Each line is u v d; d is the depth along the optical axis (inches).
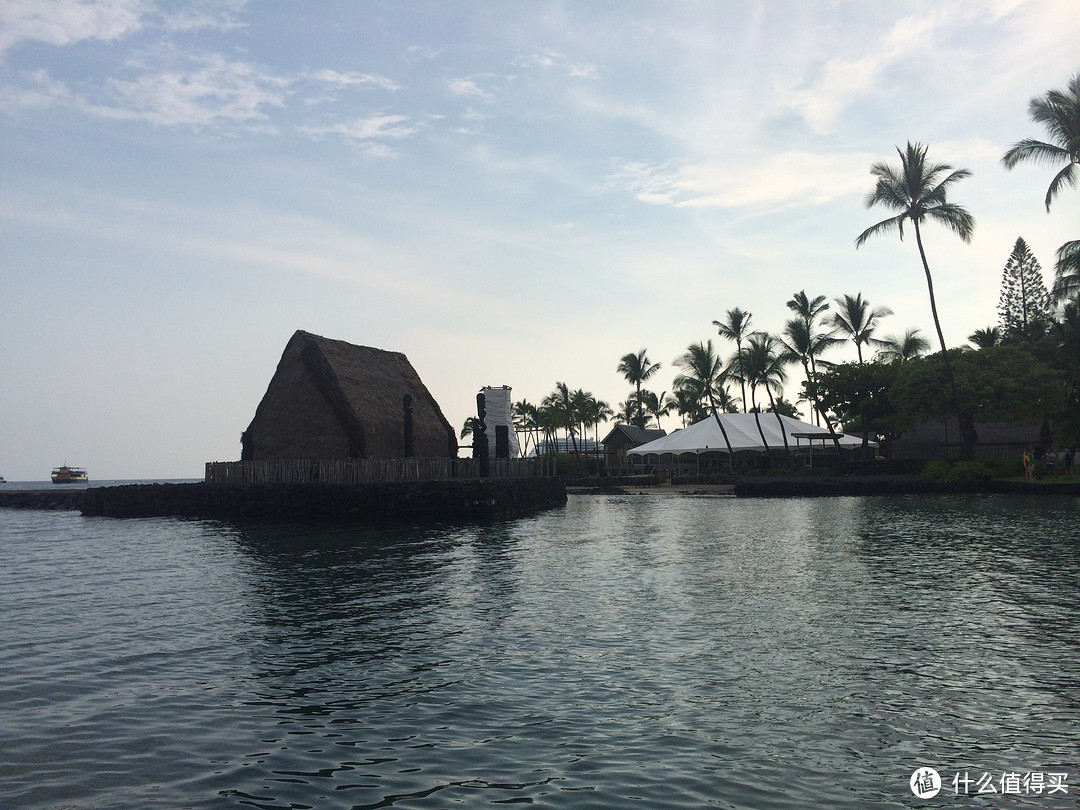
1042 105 1910.7
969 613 542.0
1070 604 569.0
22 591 698.8
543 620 535.2
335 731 321.4
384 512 1480.1
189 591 674.8
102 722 334.6
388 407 1893.5
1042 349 2466.8
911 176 2121.1
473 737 313.3
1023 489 1914.4
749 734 314.7
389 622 532.1
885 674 395.5
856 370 2669.8
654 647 454.9
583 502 2247.8
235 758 294.0
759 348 2748.5
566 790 263.9
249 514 1590.8
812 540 1037.2
